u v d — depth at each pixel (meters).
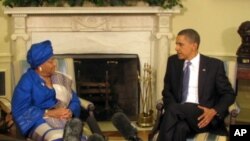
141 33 3.95
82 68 3.91
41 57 2.63
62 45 3.92
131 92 3.98
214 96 2.87
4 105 3.21
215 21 3.89
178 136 2.55
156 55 3.95
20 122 2.60
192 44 2.80
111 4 3.80
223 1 3.84
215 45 3.94
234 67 3.23
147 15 3.89
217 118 2.71
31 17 3.82
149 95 4.00
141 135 3.68
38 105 2.66
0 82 3.95
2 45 3.91
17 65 3.67
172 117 2.59
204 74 2.84
